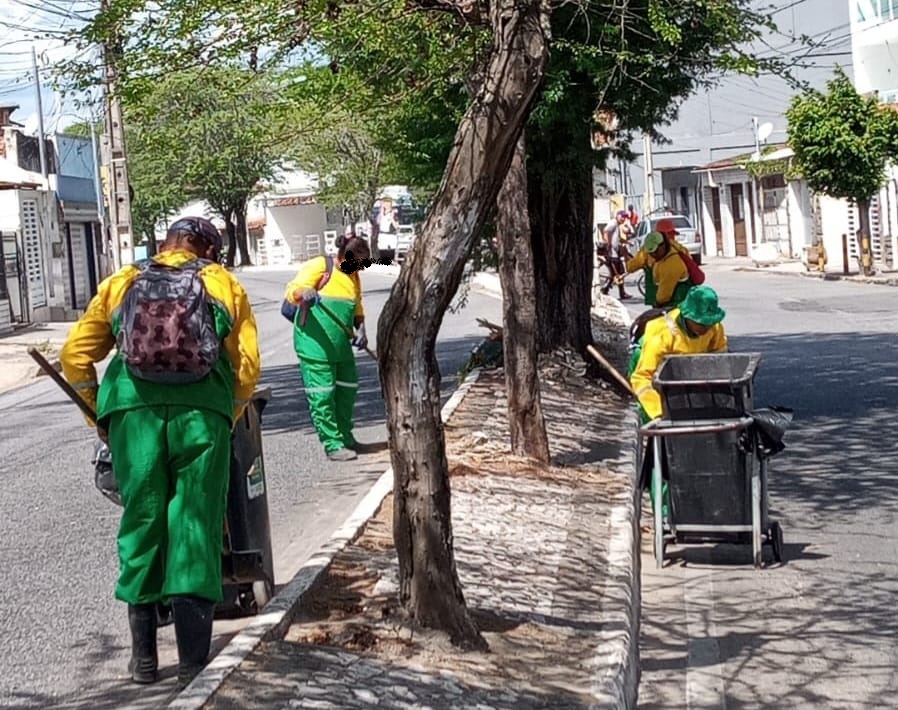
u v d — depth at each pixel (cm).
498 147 587
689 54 1275
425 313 603
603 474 1040
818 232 4256
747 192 5341
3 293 3425
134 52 816
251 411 666
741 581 818
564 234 1505
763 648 696
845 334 2084
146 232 5106
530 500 927
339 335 1159
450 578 620
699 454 830
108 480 653
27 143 3988
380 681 563
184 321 557
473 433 1166
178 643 573
